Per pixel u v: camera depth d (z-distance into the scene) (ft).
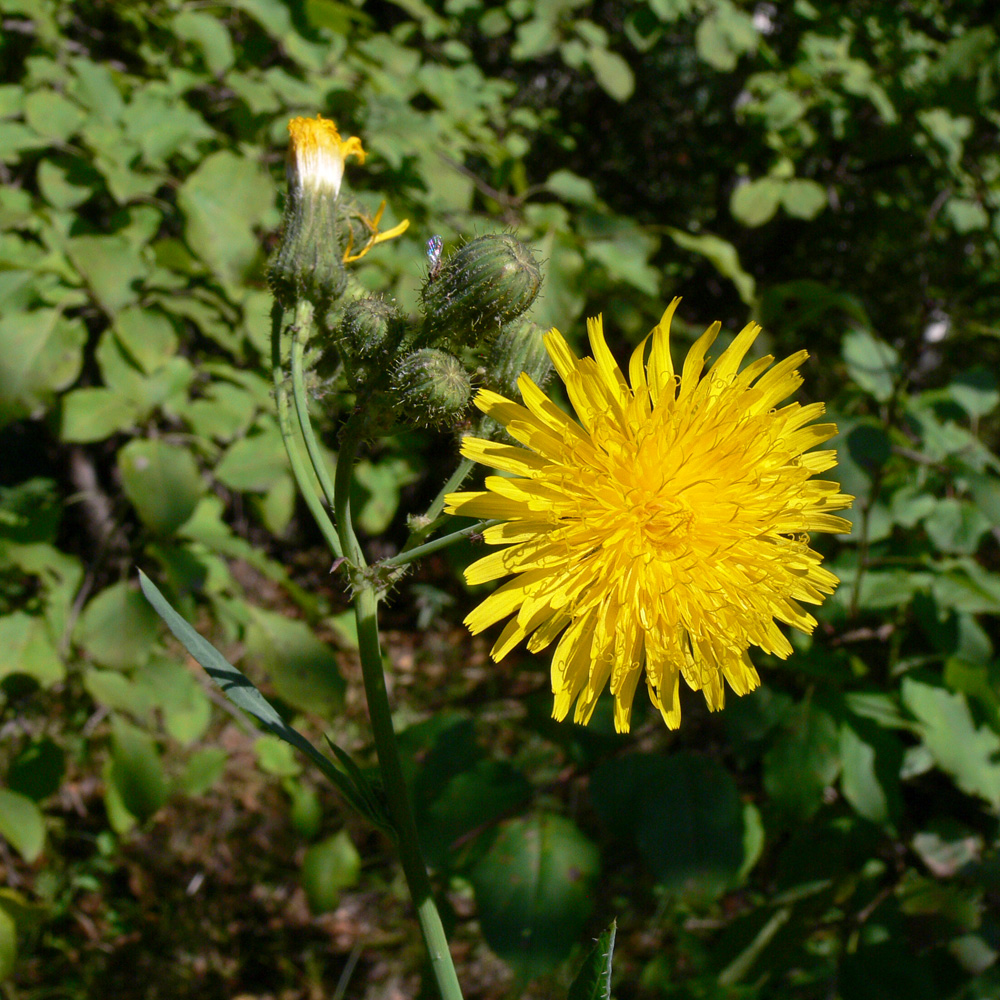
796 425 0.44
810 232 1.59
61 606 0.70
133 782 0.70
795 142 1.18
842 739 0.63
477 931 0.97
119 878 1.00
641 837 0.60
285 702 0.74
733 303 1.57
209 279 0.72
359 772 0.39
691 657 0.42
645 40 0.98
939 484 0.67
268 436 0.70
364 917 1.02
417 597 1.51
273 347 0.44
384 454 0.85
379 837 1.09
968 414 0.70
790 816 0.62
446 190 0.74
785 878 0.67
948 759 0.63
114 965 0.92
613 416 0.41
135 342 0.64
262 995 0.94
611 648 0.41
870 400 0.83
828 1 1.20
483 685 1.32
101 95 0.70
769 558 0.42
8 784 0.72
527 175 1.55
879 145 1.24
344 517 0.41
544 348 0.44
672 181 1.71
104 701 0.67
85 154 0.69
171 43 0.81
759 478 0.42
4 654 0.66
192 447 0.80
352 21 0.88
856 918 0.66
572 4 0.94
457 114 0.91
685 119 1.65
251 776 1.12
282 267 0.44
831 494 0.44
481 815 0.63
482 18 1.03
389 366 0.42
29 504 0.77
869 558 0.68
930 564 0.66
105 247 0.64
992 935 0.62
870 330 0.75
